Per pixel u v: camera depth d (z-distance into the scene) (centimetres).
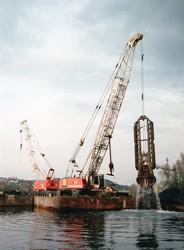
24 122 11150
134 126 6084
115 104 6931
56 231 3112
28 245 2342
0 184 18912
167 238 2672
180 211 5894
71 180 7125
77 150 7456
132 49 6881
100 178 7094
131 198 6612
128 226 3531
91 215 5094
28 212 5994
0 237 2725
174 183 10644
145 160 5909
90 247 2270
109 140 6919
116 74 6981
